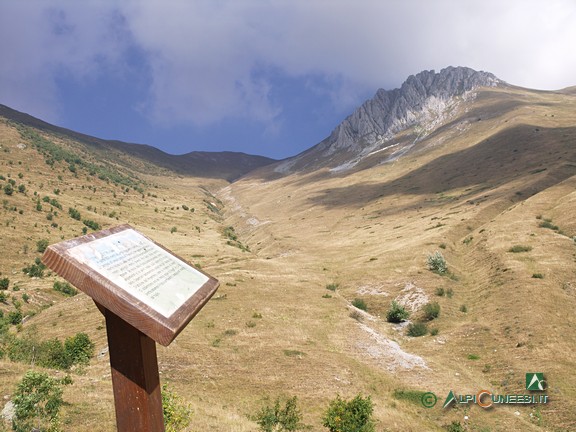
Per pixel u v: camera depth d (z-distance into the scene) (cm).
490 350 5172
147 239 940
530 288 6344
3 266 11869
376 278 8412
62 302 7850
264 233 18612
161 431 743
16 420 1847
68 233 15350
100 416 2202
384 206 17675
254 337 5284
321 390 3809
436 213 13638
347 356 4891
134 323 636
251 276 8825
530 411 3700
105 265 695
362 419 2564
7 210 15512
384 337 5925
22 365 3028
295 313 6531
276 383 3903
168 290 756
